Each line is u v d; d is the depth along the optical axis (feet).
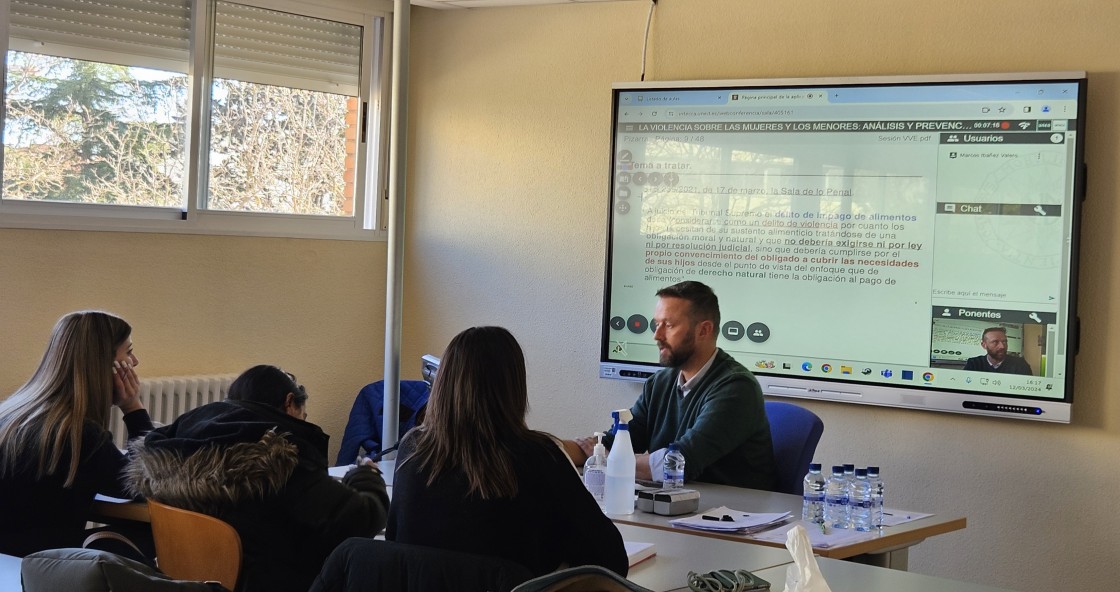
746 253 13.79
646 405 10.87
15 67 12.49
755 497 9.21
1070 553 12.19
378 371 16.30
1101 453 12.04
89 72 13.10
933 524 8.34
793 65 13.64
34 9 12.60
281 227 15.05
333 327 15.70
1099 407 12.06
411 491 6.41
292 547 7.63
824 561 6.88
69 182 12.98
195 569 7.39
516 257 15.53
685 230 14.14
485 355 6.39
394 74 10.32
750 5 13.87
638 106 14.38
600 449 9.15
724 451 9.71
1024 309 12.33
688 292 10.33
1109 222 12.01
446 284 16.14
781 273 13.60
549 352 15.29
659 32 14.44
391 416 10.41
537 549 6.30
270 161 14.97
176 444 7.57
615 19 14.74
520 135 15.47
